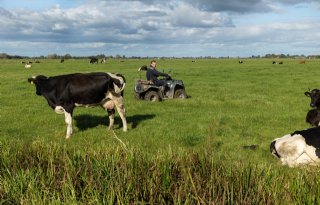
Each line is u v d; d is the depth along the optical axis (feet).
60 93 37.52
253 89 82.12
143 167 18.86
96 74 38.91
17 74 137.18
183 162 19.30
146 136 36.83
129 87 86.89
